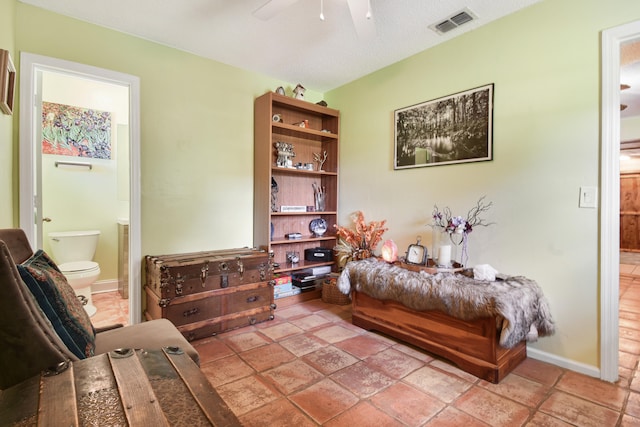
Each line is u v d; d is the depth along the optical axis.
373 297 2.47
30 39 2.13
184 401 0.67
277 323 2.73
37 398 0.67
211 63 2.94
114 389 0.71
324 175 3.81
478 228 2.41
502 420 1.51
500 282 2.03
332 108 3.73
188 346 1.40
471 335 1.94
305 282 3.36
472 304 1.87
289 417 1.52
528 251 2.17
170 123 2.72
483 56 2.38
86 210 3.54
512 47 2.22
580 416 1.54
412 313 2.26
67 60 2.26
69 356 0.96
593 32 1.91
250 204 3.24
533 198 2.14
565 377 1.90
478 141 2.41
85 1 2.10
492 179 2.34
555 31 2.04
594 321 1.92
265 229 3.08
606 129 1.86
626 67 3.00
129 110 2.54
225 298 2.54
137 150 2.56
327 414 1.54
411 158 2.88
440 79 2.65
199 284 2.41
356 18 1.76
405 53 2.83
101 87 3.59
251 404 1.61
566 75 2.00
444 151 2.62
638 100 4.07
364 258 3.04
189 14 2.25
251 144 3.24
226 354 2.16
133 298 2.58
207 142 2.94
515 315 1.77
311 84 3.58
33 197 2.15
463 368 1.96
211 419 0.61
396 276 2.30
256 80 3.25
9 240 1.24
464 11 2.20
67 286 1.31
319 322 2.76
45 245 3.31
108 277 3.70
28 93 2.12
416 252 2.55
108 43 2.42
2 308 0.84
